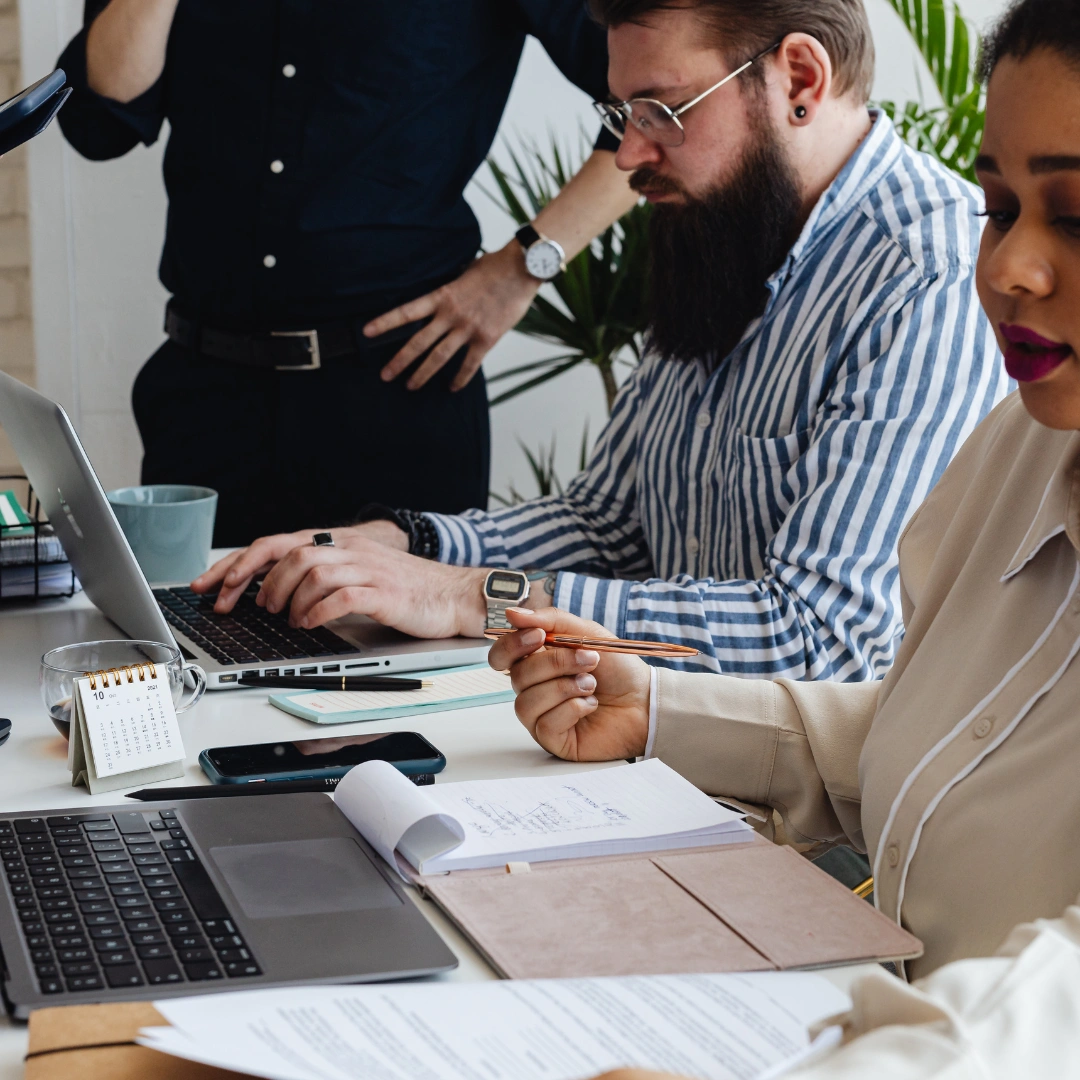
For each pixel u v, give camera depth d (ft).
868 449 4.24
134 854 2.44
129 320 9.40
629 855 2.60
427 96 6.47
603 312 8.58
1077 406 2.29
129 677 3.00
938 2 8.29
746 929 2.27
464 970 2.15
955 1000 1.76
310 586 4.00
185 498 5.00
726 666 4.11
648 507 5.34
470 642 4.07
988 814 2.55
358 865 2.45
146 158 9.16
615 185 6.89
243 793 2.88
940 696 2.88
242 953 2.08
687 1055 1.80
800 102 4.52
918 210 4.50
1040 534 2.69
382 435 6.80
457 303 6.71
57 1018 1.86
